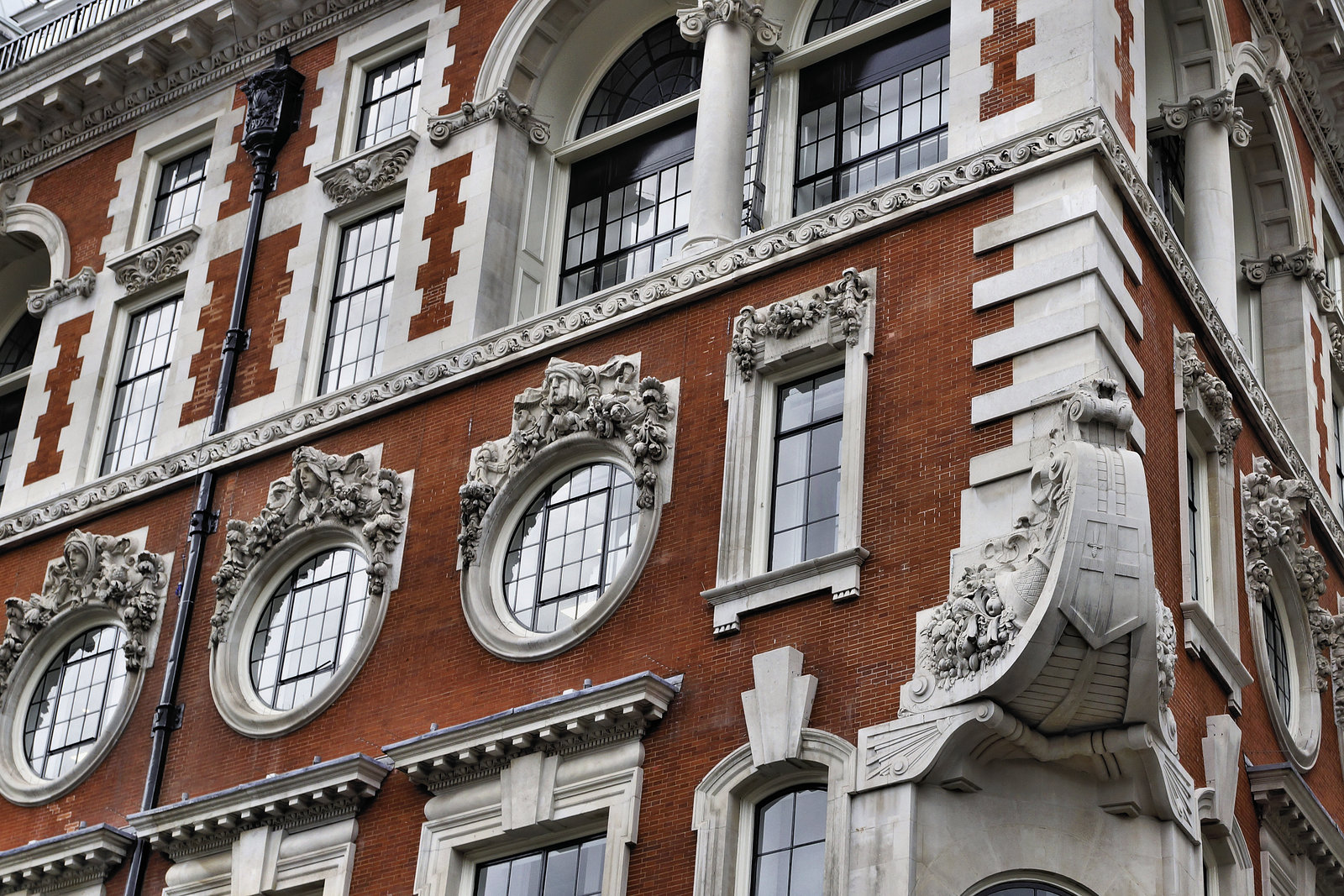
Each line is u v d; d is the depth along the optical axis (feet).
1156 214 113.09
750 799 100.53
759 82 128.88
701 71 132.77
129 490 135.23
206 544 129.80
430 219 132.05
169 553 131.34
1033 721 96.48
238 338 136.56
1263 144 143.74
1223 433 116.67
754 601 104.58
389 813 111.75
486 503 117.39
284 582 125.49
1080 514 95.40
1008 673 94.17
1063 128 108.78
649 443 112.68
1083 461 96.48
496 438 120.57
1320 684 125.80
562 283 131.34
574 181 134.72
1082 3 112.68
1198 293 117.39
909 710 96.99
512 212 131.13
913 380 106.42
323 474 124.77
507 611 115.24
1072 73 110.93
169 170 152.35
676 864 100.32
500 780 107.96
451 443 122.21
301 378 132.46
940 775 95.25
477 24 138.21
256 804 114.83
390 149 136.26
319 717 118.11
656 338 117.19
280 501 125.70
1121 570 94.73
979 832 95.30
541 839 106.52
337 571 123.44
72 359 147.54
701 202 120.26
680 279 117.60
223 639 124.26
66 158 158.20
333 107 142.10
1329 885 119.14
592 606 110.63
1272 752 116.67
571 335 120.37
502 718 107.55
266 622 124.77
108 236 151.12
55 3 181.16
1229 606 113.19
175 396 138.21
